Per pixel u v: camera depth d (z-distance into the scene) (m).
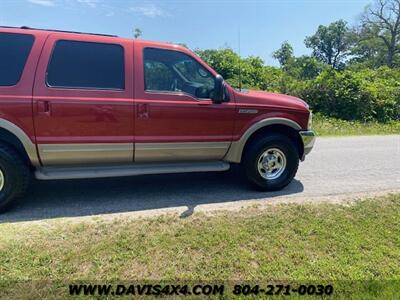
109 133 3.92
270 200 4.40
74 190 4.69
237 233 3.34
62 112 3.71
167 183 5.07
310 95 14.57
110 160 4.10
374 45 59.38
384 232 3.42
